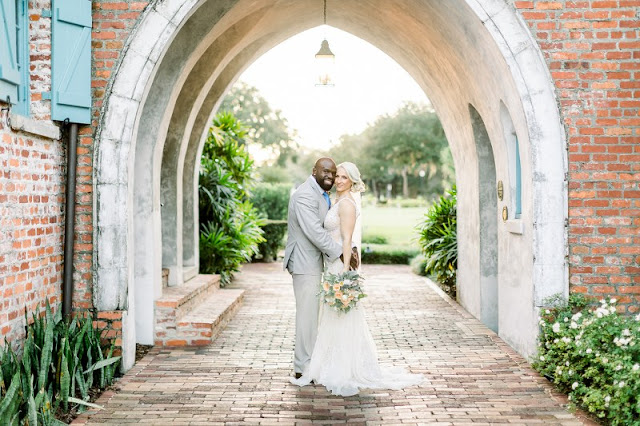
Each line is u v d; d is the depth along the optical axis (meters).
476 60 6.38
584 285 5.55
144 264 6.58
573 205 5.55
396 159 46.38
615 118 5.55
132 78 5.56
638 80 5.55
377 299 9.80
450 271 10.15
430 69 8.34
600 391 4.38
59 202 5.48
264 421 4.43
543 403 4.76
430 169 46.12
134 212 6.57
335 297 5.10
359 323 5.29
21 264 4.74
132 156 5.74
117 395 4.96
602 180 5.54
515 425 4.32
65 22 5.32
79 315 5.55
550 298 5.52
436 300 9.69
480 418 4.46
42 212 5.12
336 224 5.39
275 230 16.41
